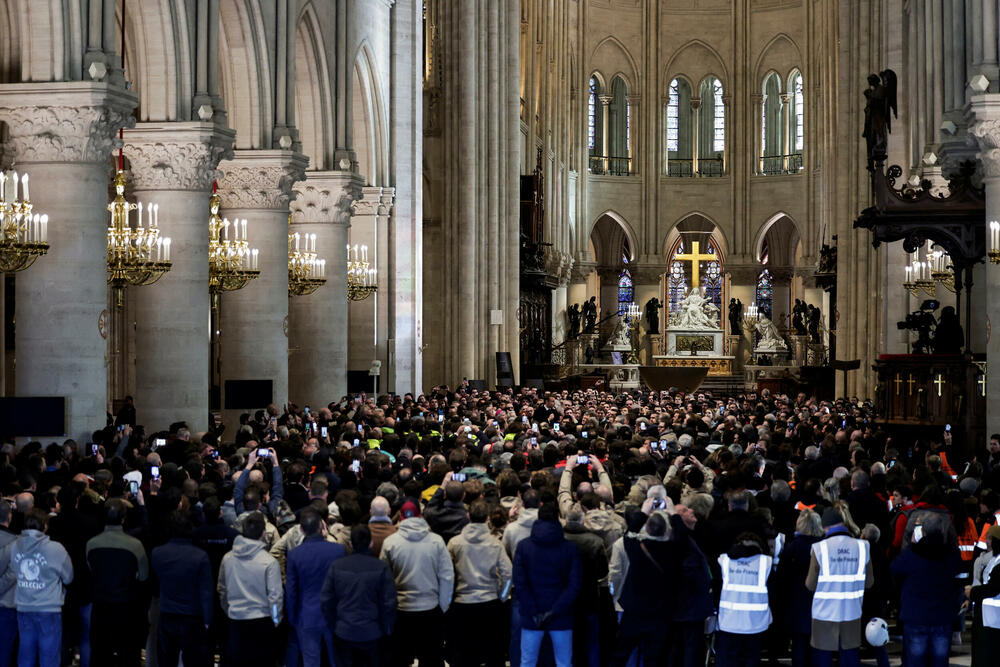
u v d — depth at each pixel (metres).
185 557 12.82
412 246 43.56
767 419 32.62
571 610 12.85
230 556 12.88
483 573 13.11
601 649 14.42
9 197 20.52
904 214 28.45
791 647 15.22
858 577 13.02
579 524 13.41
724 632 12.84
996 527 12.73
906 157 47.12
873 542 14.56
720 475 16.70
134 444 22.52
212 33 27.59
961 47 31.75
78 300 22.88
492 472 18.08
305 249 36.31
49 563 12.97
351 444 22.30
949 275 33.56
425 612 12.74
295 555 12.70
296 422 26.61
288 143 31.75
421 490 14.81
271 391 29.97
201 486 14.50
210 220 29.69
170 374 27.30
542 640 13.45
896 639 16.80
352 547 12.48
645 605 12.72
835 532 13.06
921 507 14.57
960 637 16.69
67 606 14.13
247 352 31.95
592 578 13.20
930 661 13.15
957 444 29.86
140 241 24.61
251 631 12.77
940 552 13.06
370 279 40.91
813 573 13.00
